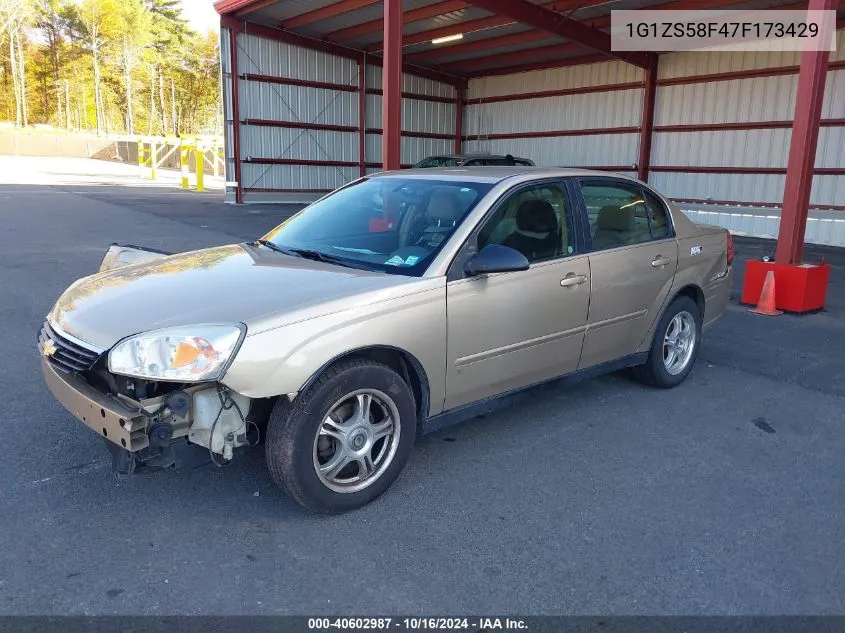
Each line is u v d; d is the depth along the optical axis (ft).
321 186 72.59
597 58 64.49
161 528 9.79
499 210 12.17
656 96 60.18
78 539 9.43
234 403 9.66
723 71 54.90
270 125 67.41
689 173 58.49
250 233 41.81
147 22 251.60
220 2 61.57
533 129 72.64
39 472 11.26
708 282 17.07
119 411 8.82
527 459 12.46
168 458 9.34
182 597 8.29
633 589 8.72
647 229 15.43
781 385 17.07
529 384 13.04
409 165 77.77
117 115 268.62
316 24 63.62
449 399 11.59
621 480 11.72
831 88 48.01
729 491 11.42
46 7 239.71
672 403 15.60
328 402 9.78
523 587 8.70
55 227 41.22
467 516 10.40
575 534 9.98
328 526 10.00
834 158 48.34
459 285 11.24
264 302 9.78
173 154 139.23
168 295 10.26
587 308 13.52
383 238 12.41
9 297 23.09
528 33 61.57
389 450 10.78
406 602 8.34
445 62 74.18
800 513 10.76
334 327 9.73
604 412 14.92
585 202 13.88
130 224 44.32
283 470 9.70
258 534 9.73
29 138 164.04
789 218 25.31
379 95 75.36
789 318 24.72
